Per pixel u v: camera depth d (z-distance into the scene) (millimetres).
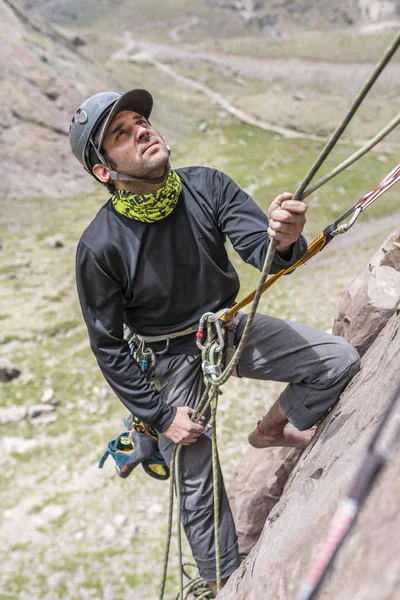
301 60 34281
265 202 18234
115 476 8500
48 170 20422
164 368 2652
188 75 33688
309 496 2008
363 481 916
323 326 11383
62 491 8352
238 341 2621
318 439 2541
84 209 18547
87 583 6973
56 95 24250
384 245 3035
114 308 2469
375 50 33281
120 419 9672
